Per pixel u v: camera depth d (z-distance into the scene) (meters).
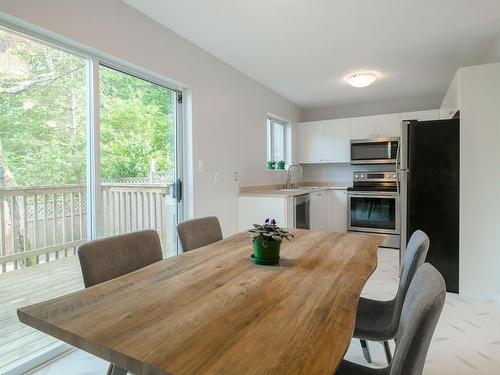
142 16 2.49
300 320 0.90
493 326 2.27
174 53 2.81
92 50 2.16
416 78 4.14
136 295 1.08
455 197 2.88
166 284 1.19
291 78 4.12
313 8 2.41
